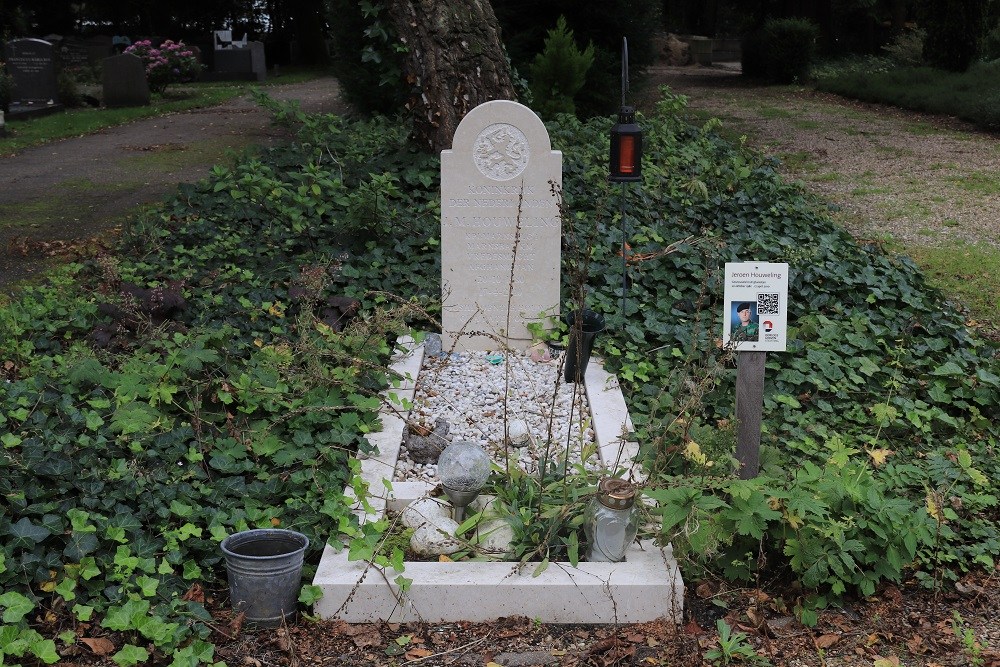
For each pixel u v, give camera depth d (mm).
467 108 9945
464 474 4199
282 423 5059
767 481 4105
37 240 8812
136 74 21047
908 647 3766
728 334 4301
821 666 3648
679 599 3879
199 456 4516
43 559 3773
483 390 6109
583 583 3846
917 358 6473
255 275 7555
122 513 4051
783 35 26000
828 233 9164
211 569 4008
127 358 5613
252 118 18391
